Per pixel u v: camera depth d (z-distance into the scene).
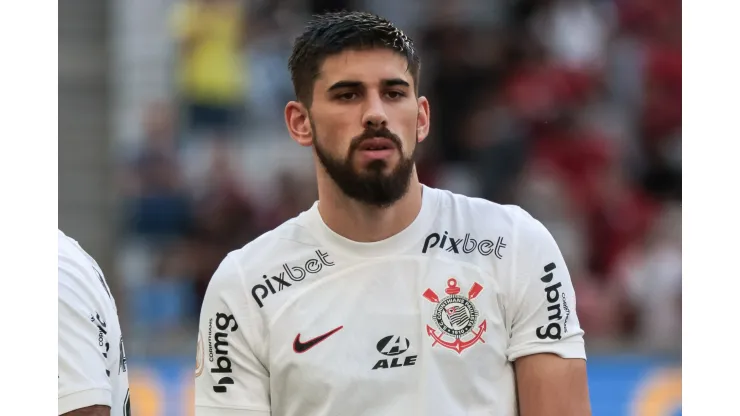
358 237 9.85
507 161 30.25
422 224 9.97
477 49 31.39
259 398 9.73
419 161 30.36
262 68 31.34
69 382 9.15
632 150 31.48
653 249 29.48
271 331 9.70
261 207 28.84
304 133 9.96
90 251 28.05
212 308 9.98
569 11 32.91
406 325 9.58
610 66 32.69
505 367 9.68
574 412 9.49
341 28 9.45
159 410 22.58
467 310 9.62
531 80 31.53
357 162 9.33
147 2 30.67
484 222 10.07
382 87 9.34
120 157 29.20
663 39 33.28
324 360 9.48
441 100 30.95
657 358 23.81
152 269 27.72
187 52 30.72
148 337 24.89
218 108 30.66
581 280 28.62
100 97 29.75
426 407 9.34
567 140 30.89
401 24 32.19
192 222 28.56
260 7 31.69
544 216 29.73
